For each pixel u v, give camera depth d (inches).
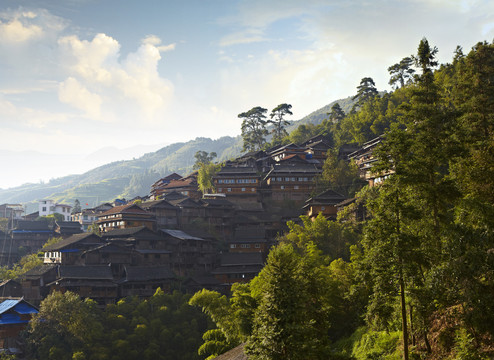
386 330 1364.4
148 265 3951.8
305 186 5315.0
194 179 6904.5
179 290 3722.9
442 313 1263.5
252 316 1888.5
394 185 1194.6
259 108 7687.0
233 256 4256.9
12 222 6441.9
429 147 1389.0
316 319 1621.6
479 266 1042.7
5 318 3004.4
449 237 1134.4
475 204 1161.4
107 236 4323.3
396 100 5831.7
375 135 5615.2
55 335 2773.1
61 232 5378.9
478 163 1401.3
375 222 1198.9
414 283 1177.4
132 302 3267.7
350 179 4756.4
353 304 1953.7
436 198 1298.0
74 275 3371.1
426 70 1544.0
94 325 2812.5
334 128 6909.5
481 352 1023.6
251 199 5374.0
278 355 1234.0
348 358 1472.7
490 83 1900.8
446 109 1524.4
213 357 2235.5
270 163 6210.6
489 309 1005.2
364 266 1249.4
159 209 4773.6
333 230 3201.3
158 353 2832.2
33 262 4259.4
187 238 4168.3
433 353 1192.8
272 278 1300.4
